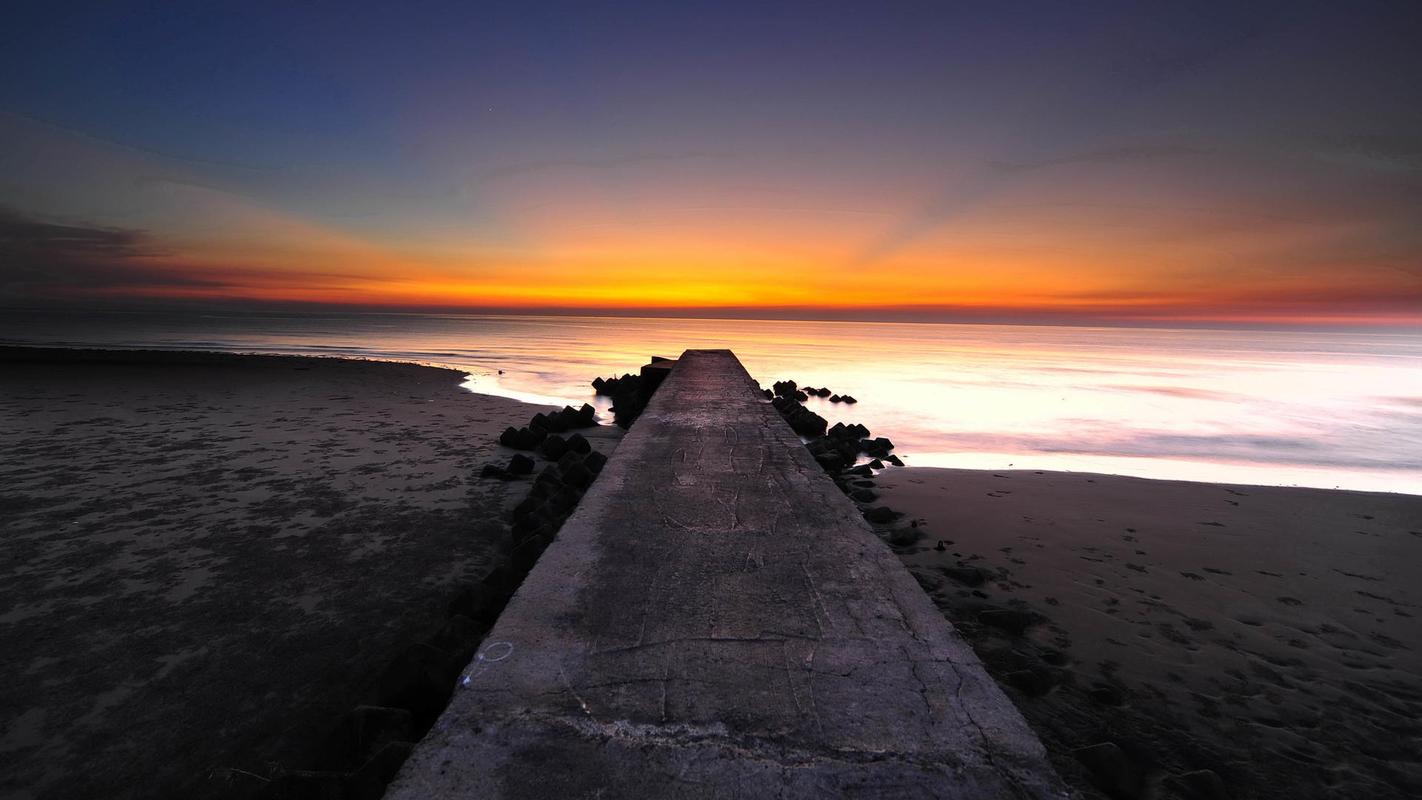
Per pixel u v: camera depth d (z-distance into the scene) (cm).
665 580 271
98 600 393
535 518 498
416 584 426
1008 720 178
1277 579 482
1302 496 732
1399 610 433
